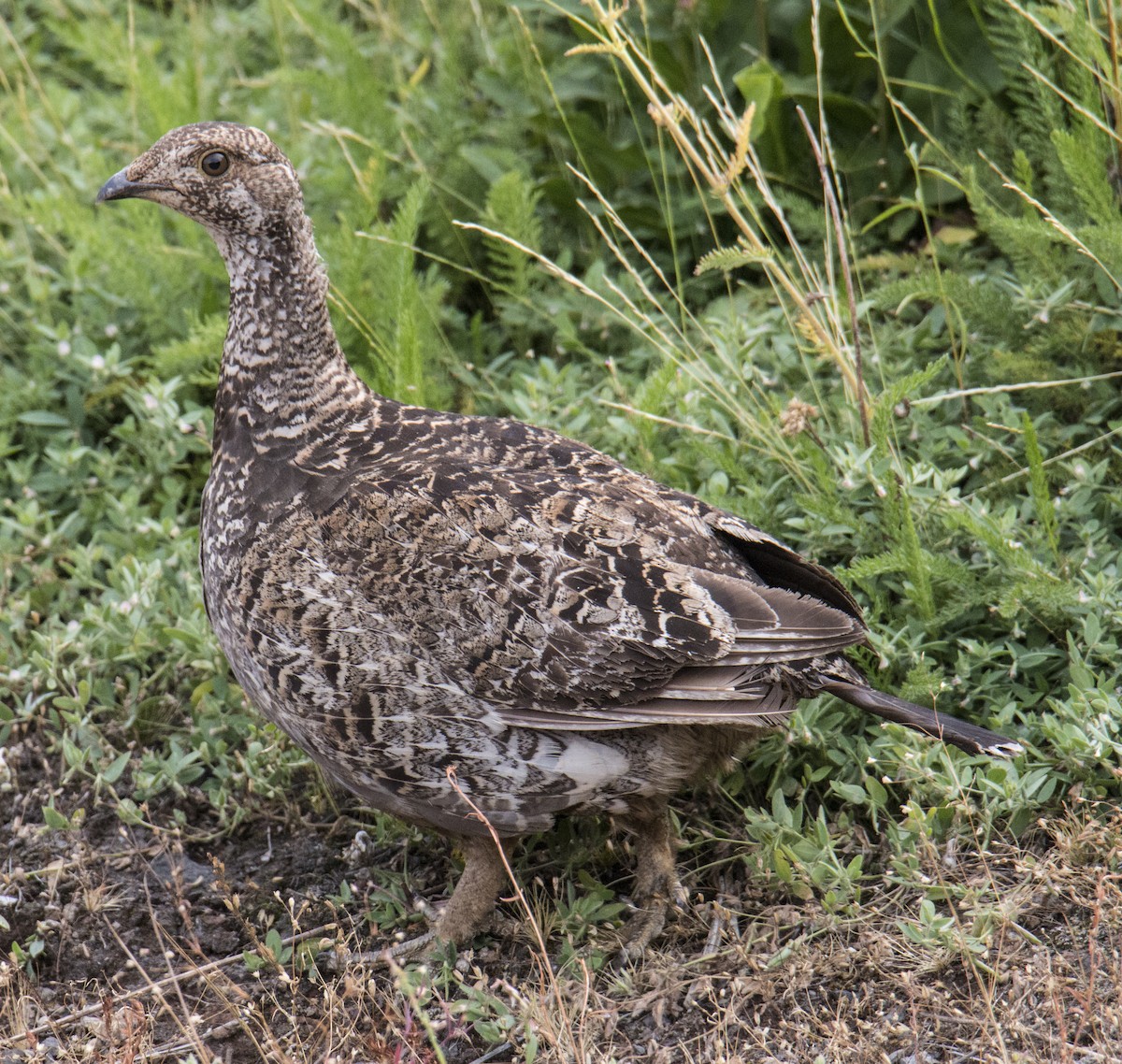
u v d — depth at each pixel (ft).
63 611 33.04
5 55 46.91
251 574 25.80
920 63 37.76
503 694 24.63
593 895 26.78
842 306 35.06
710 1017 24.75
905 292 33.65
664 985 25.26
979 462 31.65
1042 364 32.24
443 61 42.01
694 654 24.45
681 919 26.78
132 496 33.71
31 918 27.94
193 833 29.48
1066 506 29.94
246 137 26.76
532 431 27.71
